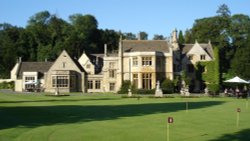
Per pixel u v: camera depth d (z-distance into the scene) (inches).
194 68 3437.5
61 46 5187.0
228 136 758.5
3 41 5329.7
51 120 1016.2
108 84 3449.8
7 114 1143.0
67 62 3486.7
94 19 5925.2
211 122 977.5
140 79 3053.6
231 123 957.2
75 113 1207.6
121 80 3137.3
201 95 2539.4
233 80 2293.3
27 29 5551.2
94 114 1185.4
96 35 6018.7
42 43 5462.6
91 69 4158.5
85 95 2529.5
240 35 4008.4
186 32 5078.7
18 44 5280.5
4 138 723.4
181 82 3129.9
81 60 4227.4
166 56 3112.7
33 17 5876.0
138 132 806.5
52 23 5713.6
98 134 778.8
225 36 4005.9
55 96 2316.7
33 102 1706.4
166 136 759.7
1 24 5679.1
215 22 4101.9
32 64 3961.6
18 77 3814.0
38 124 931.3
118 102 1776.6
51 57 5108.3
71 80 3422.7
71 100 1904.5
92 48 5738.2
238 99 2084.2
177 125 918.4
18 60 4768.7
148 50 3137.3
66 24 5782.5
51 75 3425.2
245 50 3228.3
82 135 765.9
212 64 3390.7
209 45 3641.7
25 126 892.0
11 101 1747.0
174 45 3469.5
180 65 3427.7
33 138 726.5
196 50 3454.7
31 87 3695.9
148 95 2536.9
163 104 1646.2
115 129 848.3
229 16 4136.3
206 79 3405.5
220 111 1298.0
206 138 738.2
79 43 5472.4
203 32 4133.9
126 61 3144.7
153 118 1075.3
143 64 3058.6
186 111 1299.2
